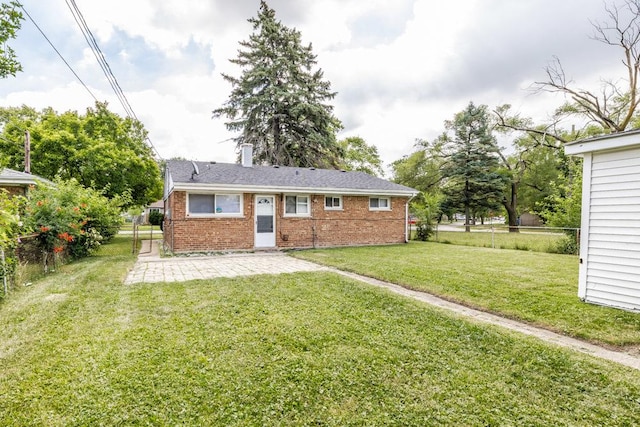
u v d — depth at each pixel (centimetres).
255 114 2527
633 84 1678
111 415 225
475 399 245
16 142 1616
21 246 603
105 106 2011
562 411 231
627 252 447
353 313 438
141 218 4103
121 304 473
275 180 1311
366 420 222
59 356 308
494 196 2550
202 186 1090
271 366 293
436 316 418
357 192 1358
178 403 239
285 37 2550
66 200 837
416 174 3009
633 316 418
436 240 1633
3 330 368
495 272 704
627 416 225
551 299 498
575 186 1263
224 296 520
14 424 215
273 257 1035
